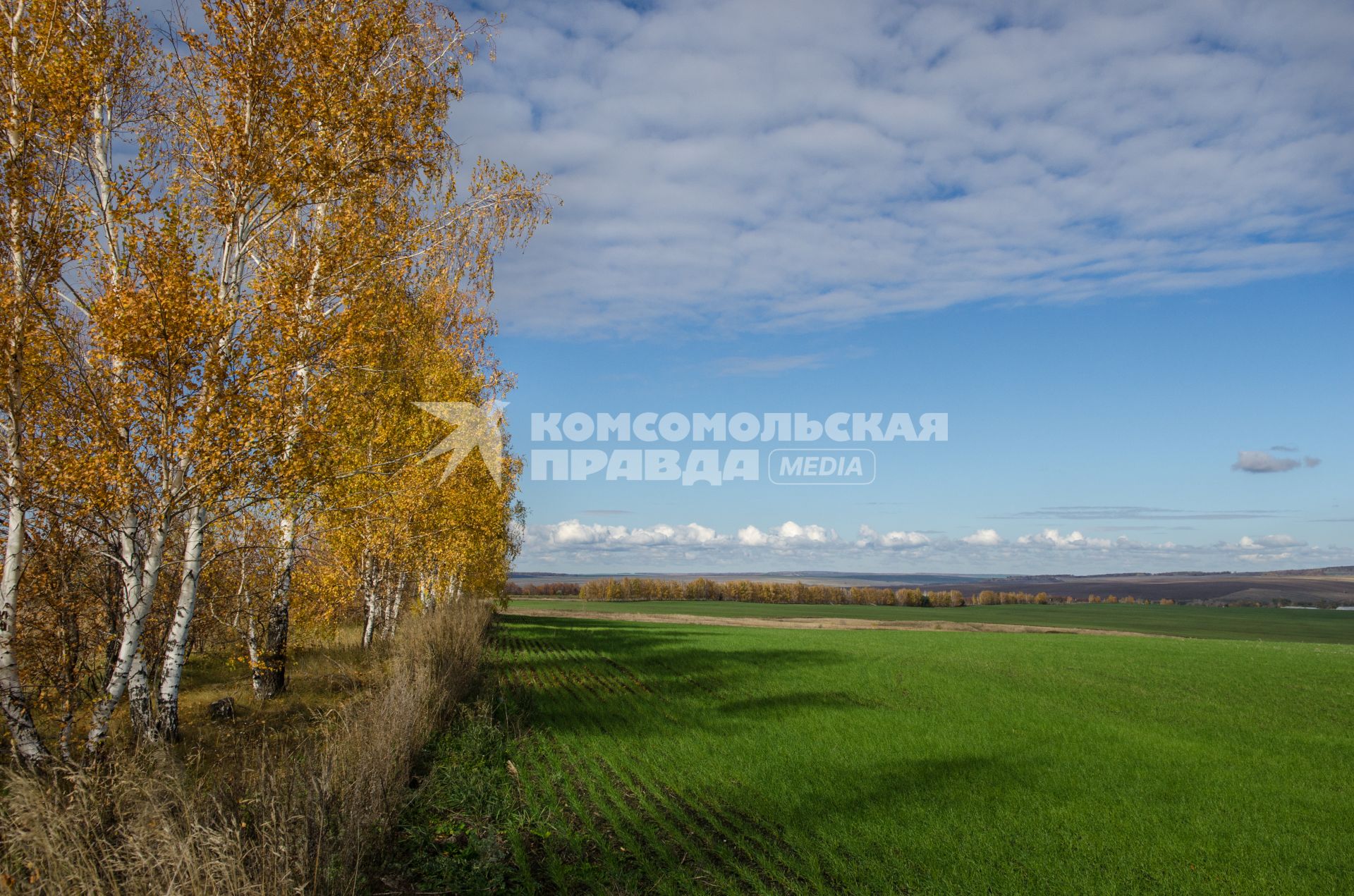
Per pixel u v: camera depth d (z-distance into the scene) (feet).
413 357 67.05
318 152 37.76
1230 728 63.82
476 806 32.07
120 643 37.47
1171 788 43.14
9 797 17.42
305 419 36.91
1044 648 141.08
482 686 64.59
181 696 53.72
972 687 86.48
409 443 67.56
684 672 95.71
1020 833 34.30
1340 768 49.11
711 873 27.07
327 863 20.86
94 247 33.60
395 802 28.96
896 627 256.93
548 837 29.76
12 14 32.68
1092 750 53.01
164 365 32.65
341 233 40.11
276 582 55.88
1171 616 378.32
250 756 30.27
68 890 16.17
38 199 31.76
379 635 94.27
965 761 48.47
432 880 24.35
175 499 33.19
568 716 60.23
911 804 38.19
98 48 33.42
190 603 37.96
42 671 34.53
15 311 30.48
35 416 32.37
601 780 40.06
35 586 34.37
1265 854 32.48
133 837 16.88
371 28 38.75
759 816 35.24
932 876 28.84
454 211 55.01
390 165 41.14
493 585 145.18
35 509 32.37
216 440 33.32
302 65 37.04
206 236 37.37
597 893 24.52
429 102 41.88
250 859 18.92
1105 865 30.78
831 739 53.93
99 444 32.01
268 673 53.83
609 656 115.34
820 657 119.03
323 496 47.34
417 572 95.71
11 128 30.81
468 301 82.74
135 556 33.73
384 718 33.47
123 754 23.82
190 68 37.01
